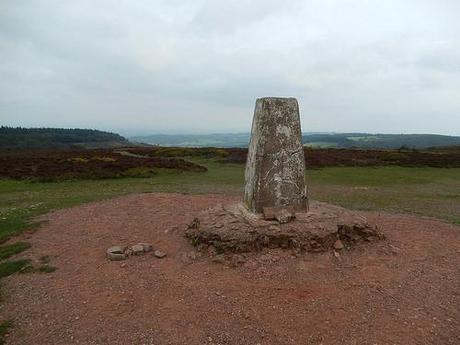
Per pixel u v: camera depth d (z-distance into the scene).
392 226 8.98
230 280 5.76
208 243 6.75
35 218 9.74
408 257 6.84
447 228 9.01
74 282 5.91
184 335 4.52
